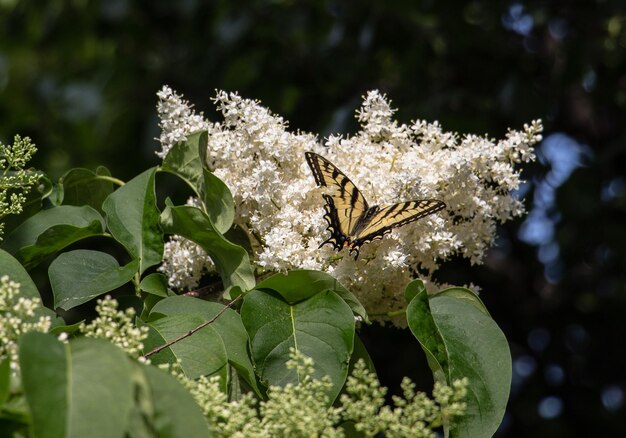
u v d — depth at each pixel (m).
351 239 1.32
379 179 1.36
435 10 2.25
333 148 1.38
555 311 2.26
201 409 1.16
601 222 2.14
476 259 1.37
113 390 1.10
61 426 1.09
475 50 2.24
